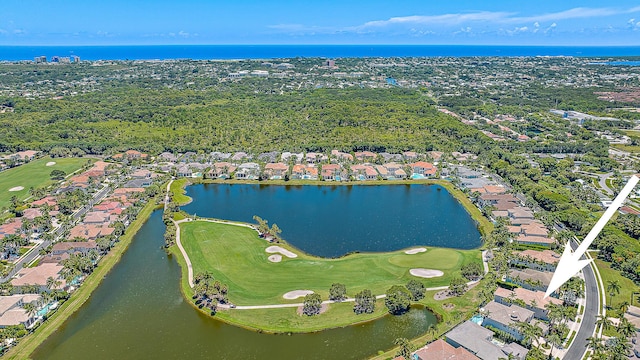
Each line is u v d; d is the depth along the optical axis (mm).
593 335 121188
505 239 173000
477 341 115375
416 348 117188
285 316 132625
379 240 185750
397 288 137875
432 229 197250
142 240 186250
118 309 138125
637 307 132750
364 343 121625
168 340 123875
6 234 178875
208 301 140875
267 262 164375
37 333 125812
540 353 109812
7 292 140250
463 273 152000
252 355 117625
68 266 150750
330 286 148250
